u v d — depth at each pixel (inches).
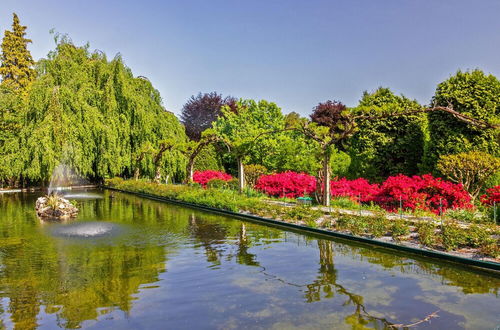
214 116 1499.8
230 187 701.3
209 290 184.4
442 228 280.4
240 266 227.0
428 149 494.9
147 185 761.6
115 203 621.9
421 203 393.1
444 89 476.1
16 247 286.8
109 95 845.2
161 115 982.4
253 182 698.2
